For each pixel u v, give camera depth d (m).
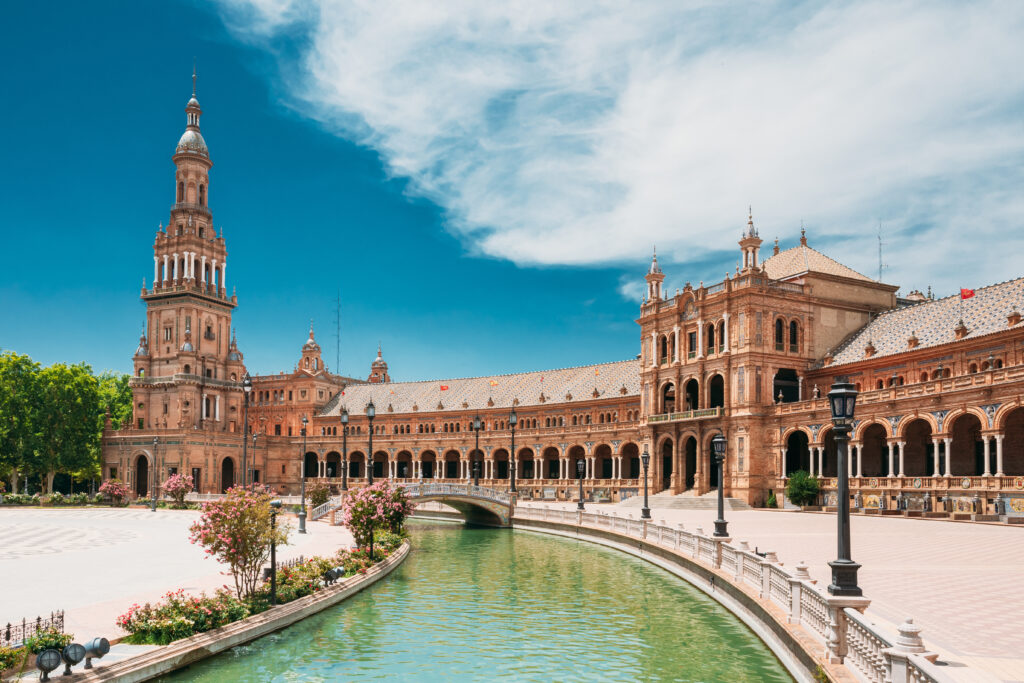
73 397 105.31
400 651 22.98
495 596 31.19
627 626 25.88
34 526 56.28
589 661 21.94
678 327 83.94
